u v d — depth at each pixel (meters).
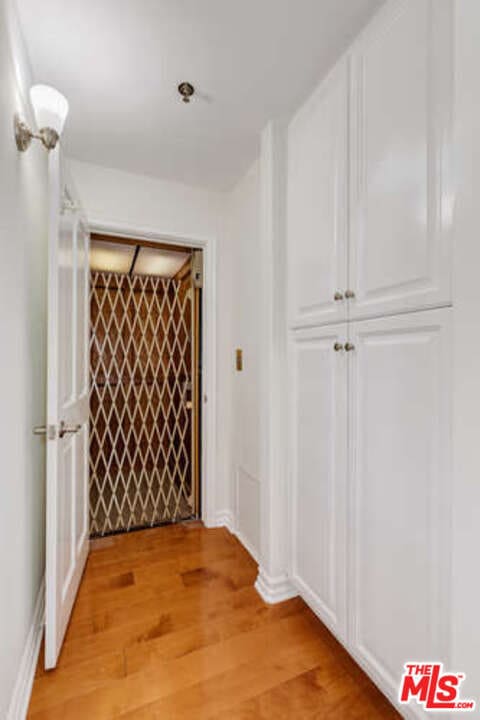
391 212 1.02
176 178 2.15
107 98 1.49
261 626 1.44
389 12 1.03
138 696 1.13
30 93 1.16
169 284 2.91
